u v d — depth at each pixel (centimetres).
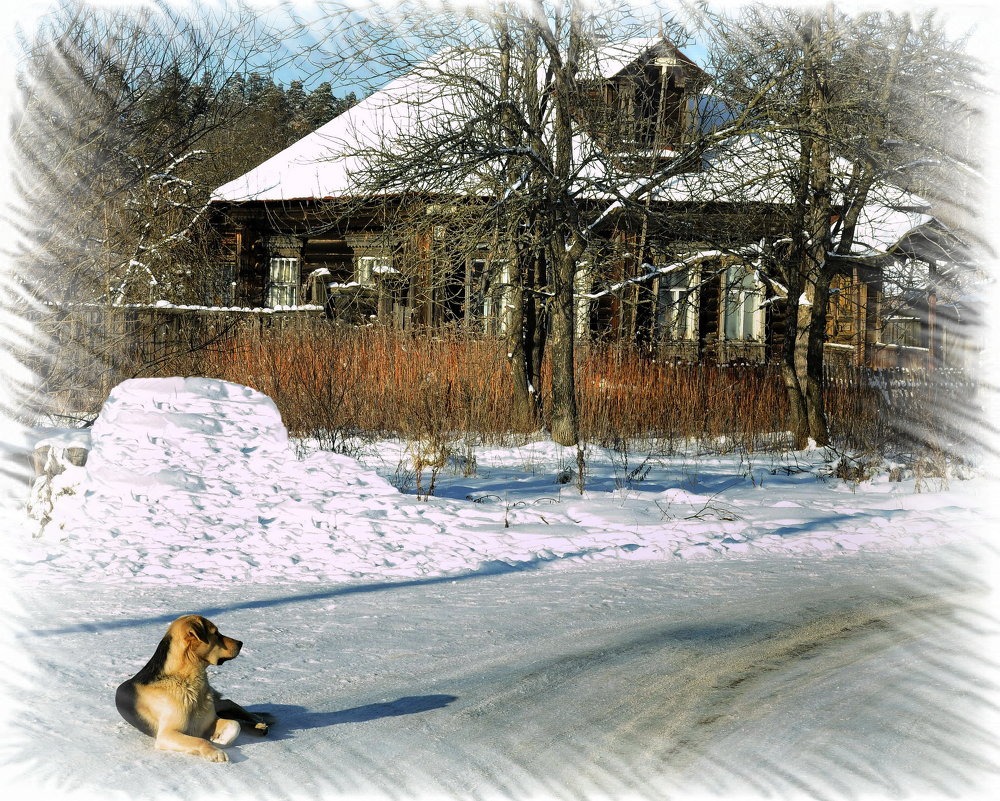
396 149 1585
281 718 530
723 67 1683
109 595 773
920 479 1474
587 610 776
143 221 1756
